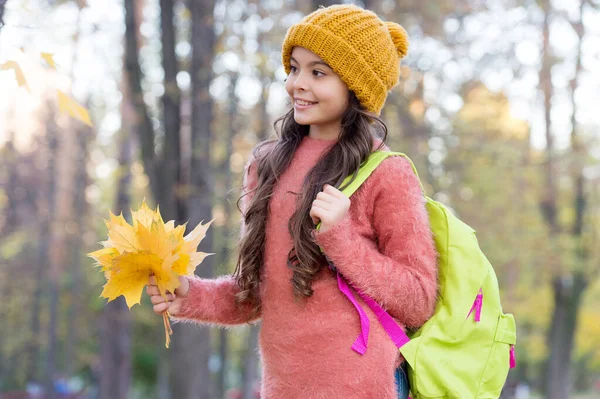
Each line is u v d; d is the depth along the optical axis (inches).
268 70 411.5
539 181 583.5
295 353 81.5
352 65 85.0
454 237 86.4
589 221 659.4
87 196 957.8
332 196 78.9
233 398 803.4
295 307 82.7
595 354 1141.7
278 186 88.1
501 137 554.9
